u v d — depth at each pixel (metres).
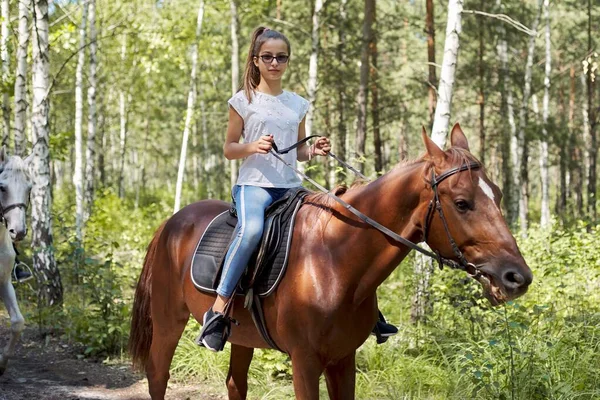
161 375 4.74
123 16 21.41
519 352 5.36
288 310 3.71
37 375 6.85
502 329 6.10
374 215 3.58
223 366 6.68
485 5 20.86
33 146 9.28
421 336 6.79
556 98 31.48
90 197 18.50
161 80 28.67
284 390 5.91
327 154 4.02
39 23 9.29
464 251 3.26
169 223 4.77
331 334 3.61
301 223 3.84
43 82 9.30
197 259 4.23
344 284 3.61
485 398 5.32
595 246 10.17
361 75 17.69
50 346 7.96
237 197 4.02
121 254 15.92
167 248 4.64
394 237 3.48
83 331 7.82
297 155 4.15
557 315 6.77
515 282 3.08
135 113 33.47
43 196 9.23
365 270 3.60
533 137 21.17
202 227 4.44
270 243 3.82
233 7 19.45
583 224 11.17
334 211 3.74
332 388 3.86
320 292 3.61
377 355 6.42
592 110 25.67
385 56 24.92
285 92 4.11
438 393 5.74
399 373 6.10
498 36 20.94
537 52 28.00
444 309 6.91
